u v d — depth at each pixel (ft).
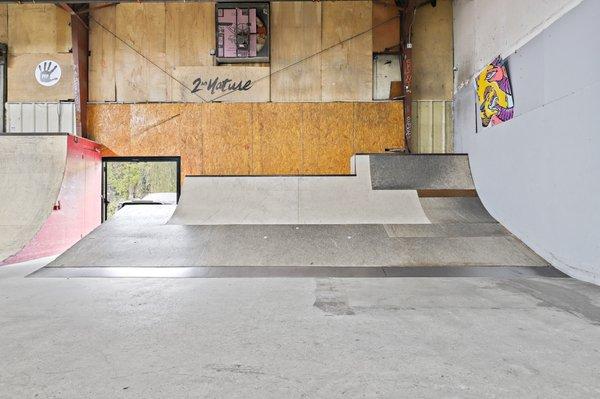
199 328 7.29
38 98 25.44
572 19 12.16
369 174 21.09
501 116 17.66
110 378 5.30
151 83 25.90
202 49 25.99
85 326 7.42
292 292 10.11
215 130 25.84
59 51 25.54
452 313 8.22
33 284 11.10
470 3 22.49
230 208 19.40
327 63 26.00
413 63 26.08
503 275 12.05
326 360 5.86
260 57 25.55
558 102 12.94
